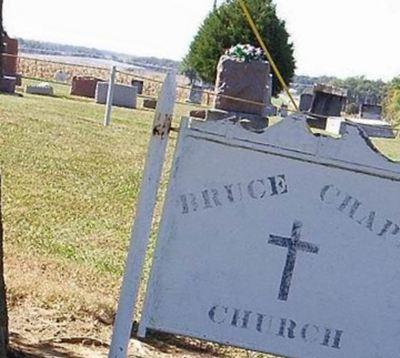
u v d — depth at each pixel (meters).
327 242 3.55
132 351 4.45
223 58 21.30
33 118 17.50
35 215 8.48
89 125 17.80
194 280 3.55
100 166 12.45
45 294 5.15
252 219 3.52
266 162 3.50
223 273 3.54
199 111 21.75
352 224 3.54
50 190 10.02
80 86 31.17
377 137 24.42
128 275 3.56
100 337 4.55
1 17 3.65
